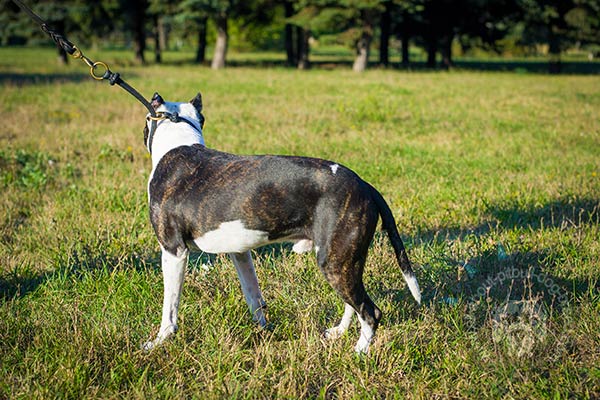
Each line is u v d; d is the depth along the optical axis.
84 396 3.72
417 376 3.92
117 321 4.57
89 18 37.84
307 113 14.97
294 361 4.05
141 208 7.23
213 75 29.14
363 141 11.49
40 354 4.11
